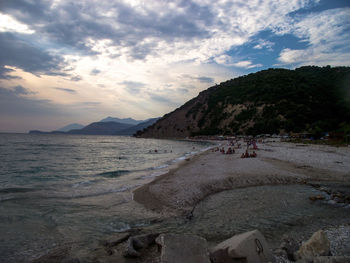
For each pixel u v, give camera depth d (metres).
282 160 23.30
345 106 87.94
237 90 155.12
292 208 9.30
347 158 24.20
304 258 4.75
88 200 10.77
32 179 16.56
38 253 5.84
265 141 67.19
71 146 62.91
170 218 8.45
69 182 15.46
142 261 5.38
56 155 36.97
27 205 9.74
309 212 8.78
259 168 18.45
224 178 14.75
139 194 11.77
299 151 33.03
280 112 99.69
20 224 7.70
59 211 9.11
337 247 5.55
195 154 37.81
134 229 7.29
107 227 7.63
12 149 44.66
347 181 14.19
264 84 135.12
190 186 12.79
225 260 4.82
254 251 4.78
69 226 7.66
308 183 13.87
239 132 109.62
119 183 14.98
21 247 6.15
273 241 6.27
